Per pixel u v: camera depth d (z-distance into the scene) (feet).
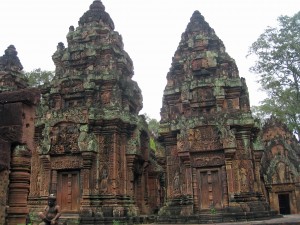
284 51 110.52
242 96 71.67
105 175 69.72
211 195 65.57
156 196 88.58
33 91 28.50
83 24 87.35
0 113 28.04
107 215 66.23
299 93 111.04
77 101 78.74
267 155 107.14
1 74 95.04
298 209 99.35
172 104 75.72
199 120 67.67
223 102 71.05
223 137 65.05
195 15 82.53
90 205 67.10
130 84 85.10
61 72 82.84
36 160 76.02
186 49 79.77
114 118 71.61
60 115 73.72
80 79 78.23
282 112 115.75
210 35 79.36
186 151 66.69
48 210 36.27
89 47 81.25
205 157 67.05
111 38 82.74
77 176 71.41
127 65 88.17
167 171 69.82
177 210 64.90
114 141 71.46
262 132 110.22
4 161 26.86
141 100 92.02
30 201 72.74
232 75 72.69
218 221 57.88
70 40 86.43
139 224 62.75
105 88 76.59
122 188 71.20
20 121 27.53
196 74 75.66
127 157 74.18
